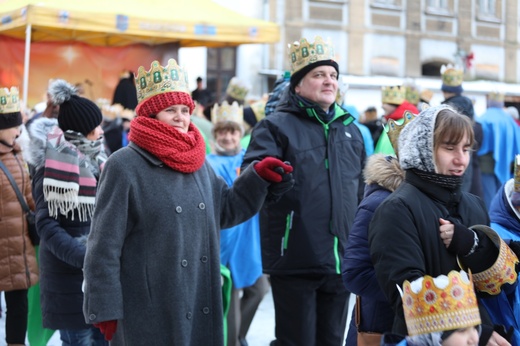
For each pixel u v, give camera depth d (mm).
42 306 4773
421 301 2879
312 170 4680
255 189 3662
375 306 3713
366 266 3564
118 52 13539
